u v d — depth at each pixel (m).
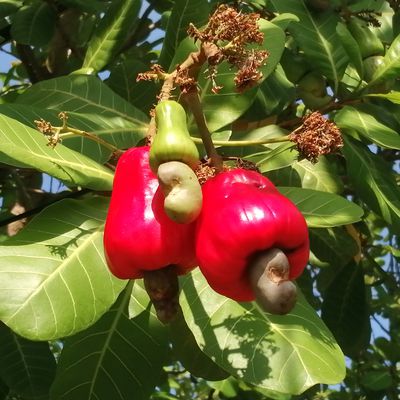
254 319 0.47
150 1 0.89
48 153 0.48
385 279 0.85
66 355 0.54
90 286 0.44
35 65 0.85
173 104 0.38
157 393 1.05
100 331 0.55
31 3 0.81
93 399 0.54
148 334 0.55
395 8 0.78
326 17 0.68
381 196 0.61
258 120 0.70
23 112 0.53
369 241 0.96
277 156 0.59
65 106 0.57
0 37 0.83
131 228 0.39
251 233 0.37
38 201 0.79
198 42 0.56
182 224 0.38
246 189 0.38
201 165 0.39
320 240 0.76
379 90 0.69
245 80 0.42
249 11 0.76
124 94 0.68
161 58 0.62
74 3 0.77
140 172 0.40
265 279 0.37
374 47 0.70
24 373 0.68
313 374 0.44
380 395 1.00
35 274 0.43
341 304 0.76
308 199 0.51
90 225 0.47
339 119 0.61
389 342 1.04
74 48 0.83
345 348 0.76
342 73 0.68
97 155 0.54
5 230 0.75
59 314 0.42
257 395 0.96
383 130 0.61
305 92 0.71
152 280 0.39
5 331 0.68
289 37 0.75
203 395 1.23
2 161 0.45
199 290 0.48
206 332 0.47
